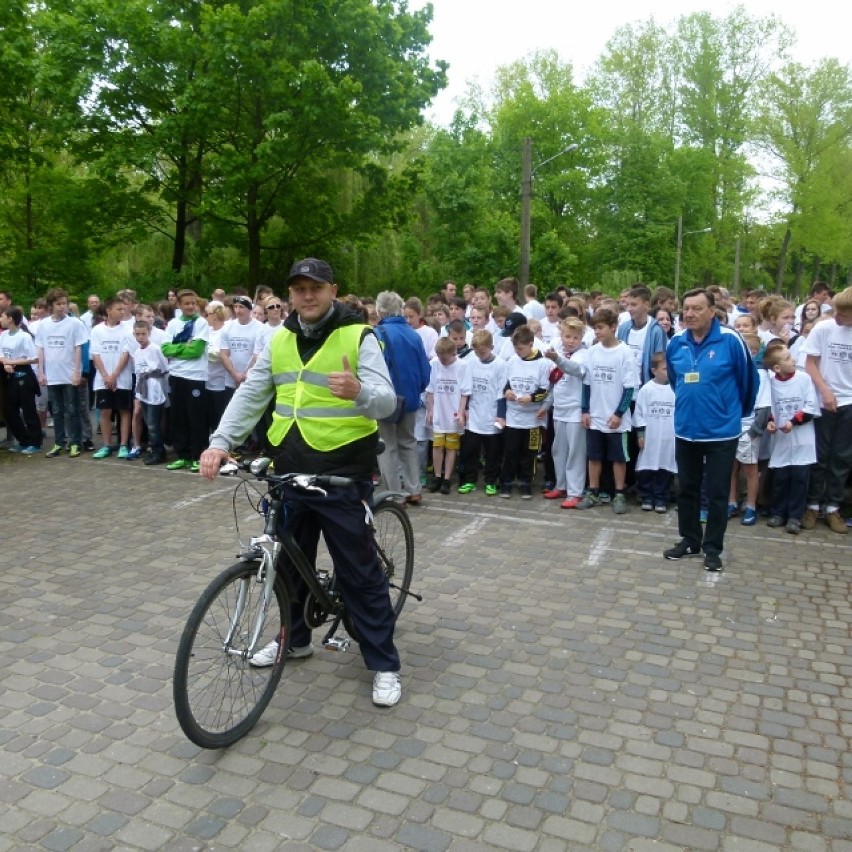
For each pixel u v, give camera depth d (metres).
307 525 3.69
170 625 4.50
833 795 3.03
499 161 42.09
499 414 7.26
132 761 3.21
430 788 3.04
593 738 3.39
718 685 3.85
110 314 8.76
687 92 45.22
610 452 6.82
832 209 40.28
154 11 18.48
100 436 10.13
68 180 20.31
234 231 21.88
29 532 6.18
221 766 3.18
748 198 43.56
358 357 3.44
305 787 3.04
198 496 7.26
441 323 8.97
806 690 3.82
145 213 20.73
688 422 5.36
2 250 20.94
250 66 17.64
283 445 3.49
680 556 5.62
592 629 4.46
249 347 8.37
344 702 3.67
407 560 4.50
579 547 5.88
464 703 3.66
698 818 2.88
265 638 3.49
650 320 7.61
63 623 4.52
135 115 19.14
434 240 34.84
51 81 17.47
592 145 42.38
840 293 6.08
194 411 8.14
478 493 7.54
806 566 5.50
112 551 5.73
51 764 3.19
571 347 6.95
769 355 6.21
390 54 20.02
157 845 2.74
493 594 4.95
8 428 9.23
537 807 2.93
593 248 43.81
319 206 22.09
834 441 6.24
